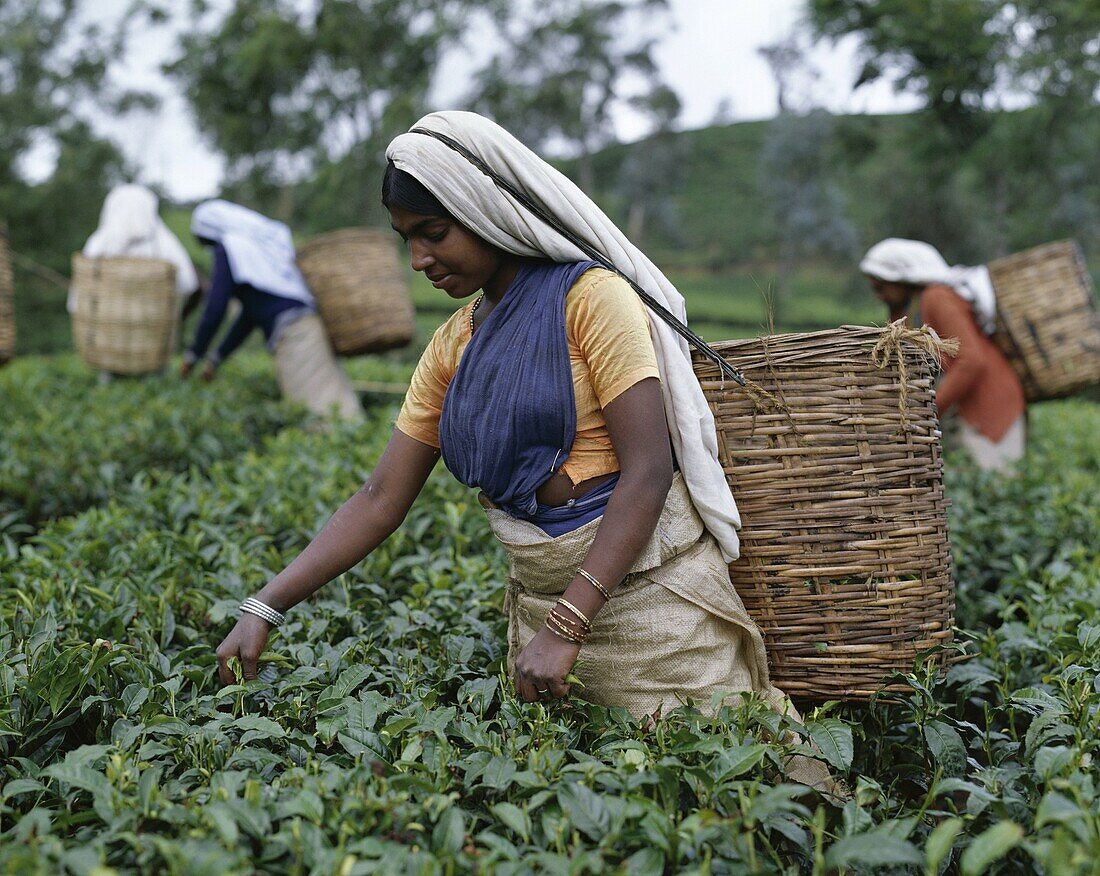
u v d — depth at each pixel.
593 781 1.96
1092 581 3.51
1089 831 1.67
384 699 2.30
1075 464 6.06
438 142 2.20
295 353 6.95
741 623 2.42
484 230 2.24
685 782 2.08
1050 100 9.19
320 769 2.04
